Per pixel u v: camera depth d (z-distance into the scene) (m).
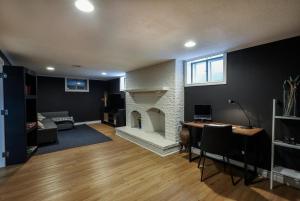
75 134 5.46
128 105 5.59
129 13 1.66
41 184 2.40
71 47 2.78
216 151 2.42
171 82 3.81
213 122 3.24
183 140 3.48
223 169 2.87
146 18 1.77
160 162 3.16
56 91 6.82
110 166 3.00
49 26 1.95
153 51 3.04
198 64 3.76
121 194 2.16
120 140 4.72
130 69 5.02
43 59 3.65
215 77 3.46
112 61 3.89
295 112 2.22
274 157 2.53
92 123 7.61
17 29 2.03
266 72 2.58
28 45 2.65
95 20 1.81
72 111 7.21
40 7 1.53
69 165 3.05
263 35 2.27
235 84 2.97
